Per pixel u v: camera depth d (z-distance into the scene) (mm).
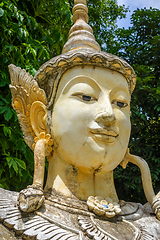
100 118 1902
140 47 4934
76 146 1911
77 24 2518
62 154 1992
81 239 1505
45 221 1599
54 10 4113
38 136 2094
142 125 4551
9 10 3416
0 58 3307
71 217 1705
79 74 2035
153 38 4863
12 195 1824
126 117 2109
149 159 4297
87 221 1692
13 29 3467
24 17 3912
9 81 3256
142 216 2018
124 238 1663
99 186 2018
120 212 1921
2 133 3244
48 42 4090
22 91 2164
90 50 2113
